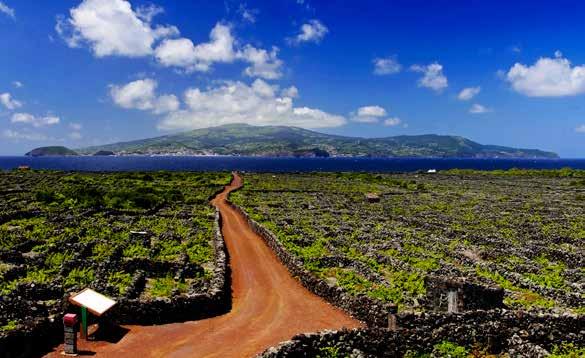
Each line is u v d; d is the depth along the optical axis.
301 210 63.94
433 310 23.62
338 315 24.14
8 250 32.88
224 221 54.91
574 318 20.33
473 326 19.67
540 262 35.03
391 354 18.56
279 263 35.19
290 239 40.25
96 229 44.66
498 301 23.17
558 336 20.05
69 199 65.12
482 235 44.84
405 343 18.78
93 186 90.75
